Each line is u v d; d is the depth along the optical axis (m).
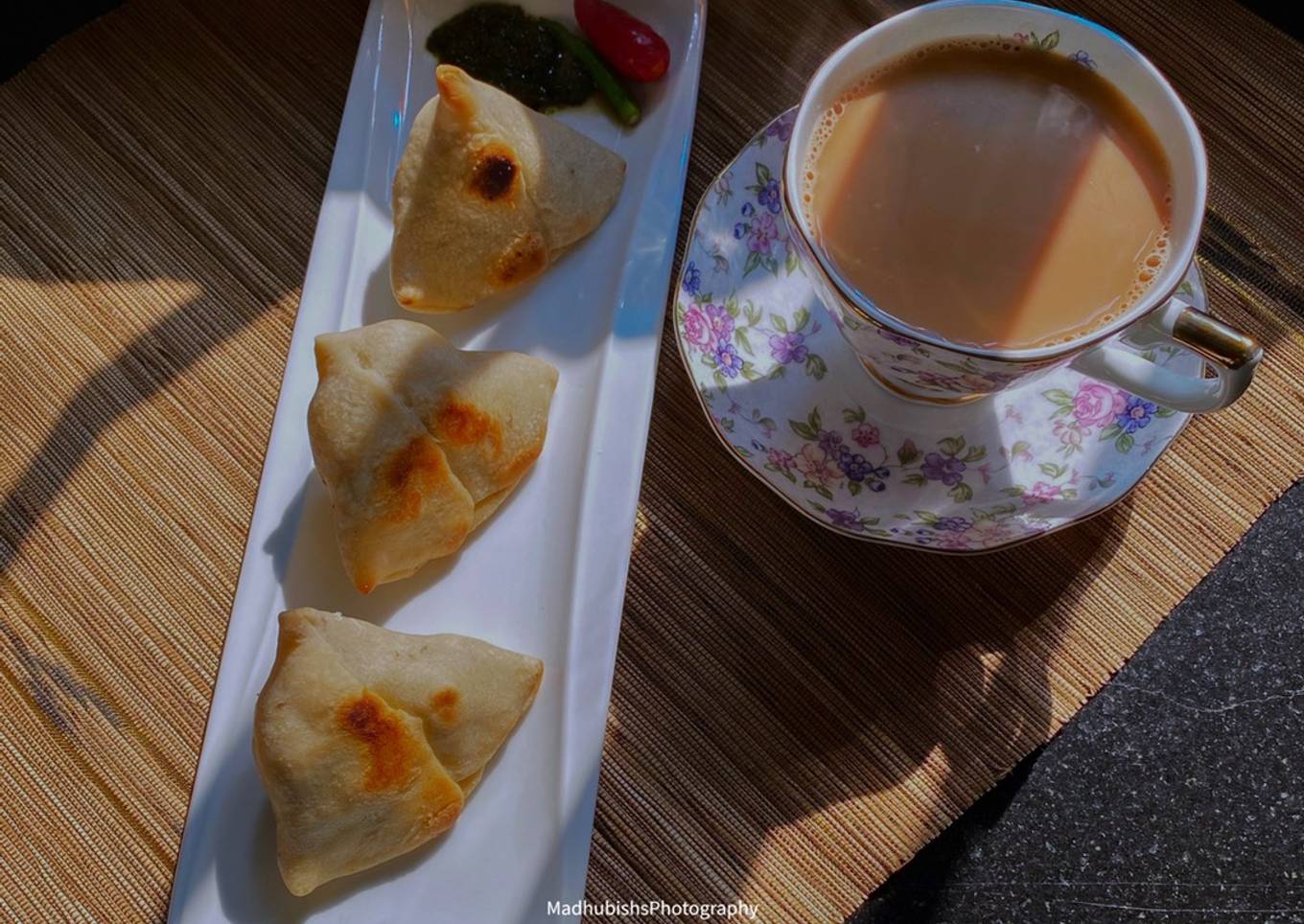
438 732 0.30
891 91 0.31
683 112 0.36
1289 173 0.36
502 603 0.32
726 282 0.34
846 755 0.32
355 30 0.39
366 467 0.32
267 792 0.30
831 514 0.31
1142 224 0.30
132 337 0.36
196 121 0.38
